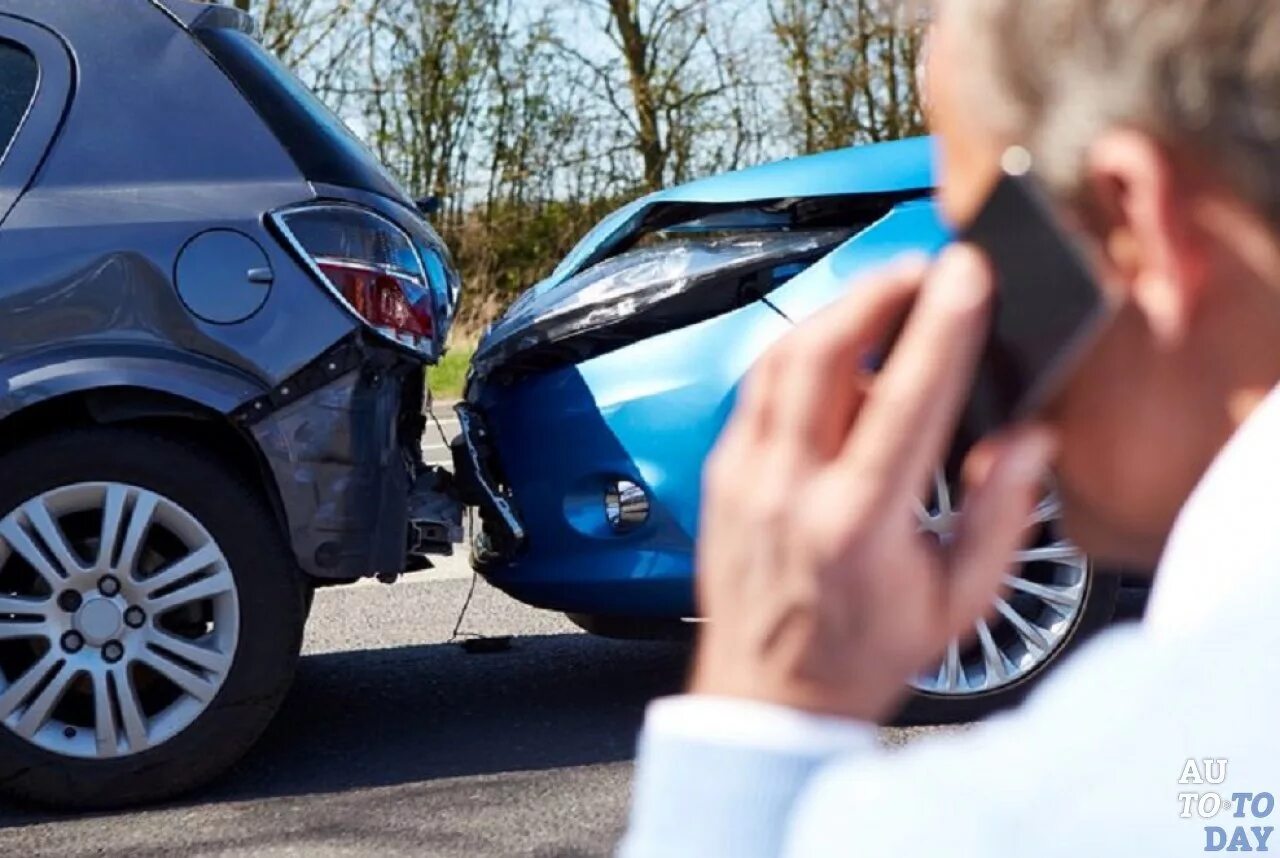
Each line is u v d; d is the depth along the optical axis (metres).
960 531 0.81
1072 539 0.86
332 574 3.92
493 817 3.83
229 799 3.96
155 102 3.96
